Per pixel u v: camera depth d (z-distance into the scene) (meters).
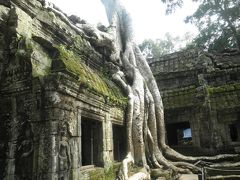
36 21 6.09
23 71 5.02
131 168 7.98
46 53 5.54
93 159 6.81
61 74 4.75
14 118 4.94
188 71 15.34
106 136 7.12
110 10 14.12
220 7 20.83
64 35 7.05
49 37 6.52
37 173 4.41
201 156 12.24
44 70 5.17
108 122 7.39
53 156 4.43
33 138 4.67
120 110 8.67
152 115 10.57
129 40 12.70
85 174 5.49
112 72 9.99
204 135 13.19
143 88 10.39
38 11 6.24
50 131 4.54
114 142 8.61
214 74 14.44
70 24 7.86
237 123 12.70
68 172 4.81
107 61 10.07
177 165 10.30
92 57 8.63
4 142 4.93
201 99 13.65
